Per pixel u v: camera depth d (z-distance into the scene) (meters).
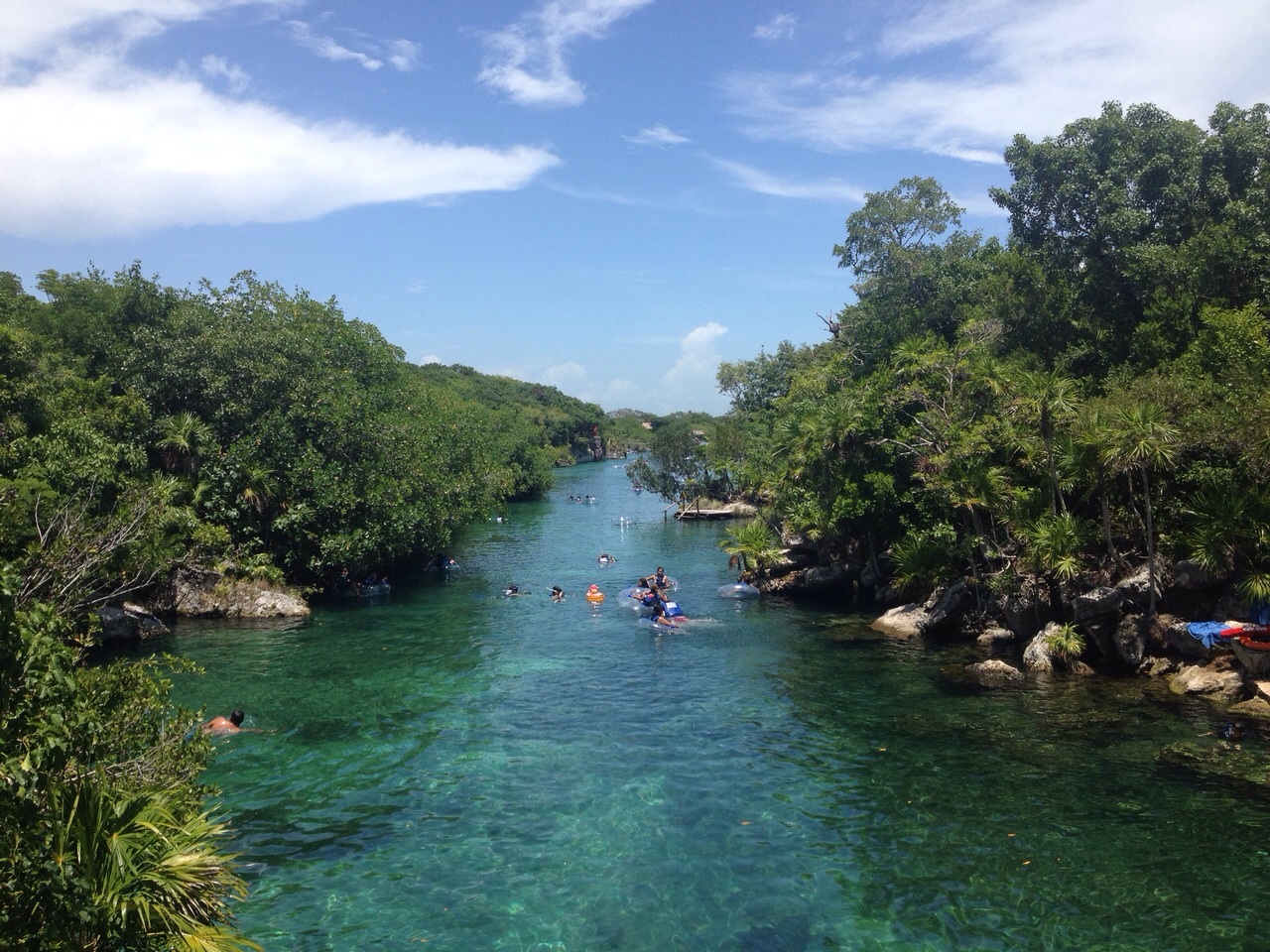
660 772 17.39
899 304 44.88
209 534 30.95
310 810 15.52
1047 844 13.92
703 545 57.03
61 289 39.75
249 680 24.36
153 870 7.84
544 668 25.73
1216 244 30.16
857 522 37.22
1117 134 36.12
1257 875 12.80
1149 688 22.33
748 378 85.62
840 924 11.70
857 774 17.09
